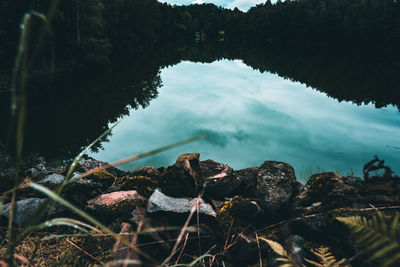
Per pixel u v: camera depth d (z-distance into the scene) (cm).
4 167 508
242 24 11456
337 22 6206
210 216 256
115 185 347
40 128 1071
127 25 4059
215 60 5309
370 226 76
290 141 1055
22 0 1733
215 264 211
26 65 42
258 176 300
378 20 5112
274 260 193
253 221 259
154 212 255
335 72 3145
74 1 2188
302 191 297
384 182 158
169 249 220
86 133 1066
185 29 9894
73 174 383
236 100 1997
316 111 1634
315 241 205
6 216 242
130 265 182
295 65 4084
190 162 336
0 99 1342
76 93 1772
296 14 8069
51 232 230
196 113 1589
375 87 2250
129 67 3291
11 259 70
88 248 208
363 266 151
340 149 949
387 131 1209
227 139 1073
